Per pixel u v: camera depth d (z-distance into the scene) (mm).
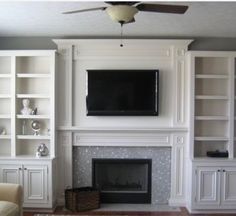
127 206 4727
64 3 3242
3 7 3377
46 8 3422
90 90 4676
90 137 4766
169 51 4734
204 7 3357
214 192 4453
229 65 4578
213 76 4559
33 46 4832
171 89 4750
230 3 3225
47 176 4461
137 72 4652
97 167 4980
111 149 4832
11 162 4484
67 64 4719
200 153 4816
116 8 2676
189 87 4574
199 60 4770
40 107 4840
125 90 4672
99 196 4664
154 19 3848
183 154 4723
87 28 4336
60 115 4734
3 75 4578
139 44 4688
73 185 4816
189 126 4594
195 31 4461
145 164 4914
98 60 4758
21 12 3562
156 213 4441
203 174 4449
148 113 4668
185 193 4734
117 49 4730
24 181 4484
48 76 4582
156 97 4652
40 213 4414
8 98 4785
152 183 4828
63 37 4801
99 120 4789
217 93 4793
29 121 4855
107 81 4672
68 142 4758
